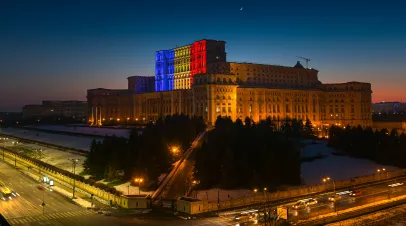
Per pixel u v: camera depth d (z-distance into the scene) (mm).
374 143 179375
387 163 171625
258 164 139375
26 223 95375
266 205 104062
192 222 95438
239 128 166875
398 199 119125
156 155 149250
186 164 149125
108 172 143500
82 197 125062
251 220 95938
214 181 132375
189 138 176875
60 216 102000
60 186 143000
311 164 167125
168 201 116688
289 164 138250
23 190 134875
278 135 166000
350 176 150750
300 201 112625
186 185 129375
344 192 127750
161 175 140500
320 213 102312
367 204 112500
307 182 141500
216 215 101438
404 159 169125
